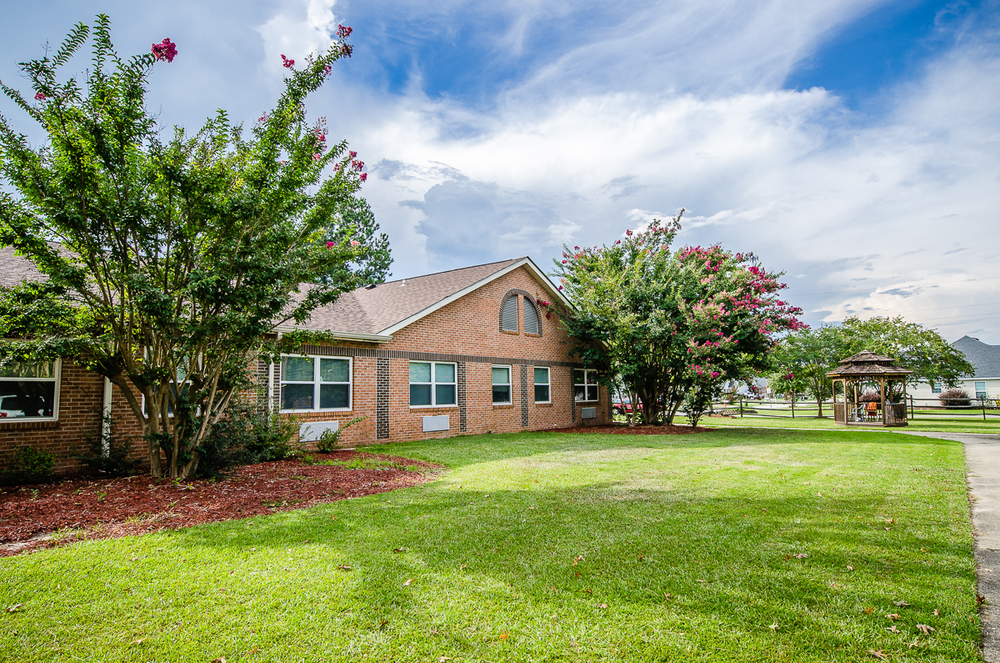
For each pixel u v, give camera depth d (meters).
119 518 5.98
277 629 3.31
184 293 7.33
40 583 4.02
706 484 7.99
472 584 4.03
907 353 30.09
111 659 2.96
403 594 3.84
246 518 6.06
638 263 19.66
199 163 7.86
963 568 4.27
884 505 6.47
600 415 23.36
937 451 11.80
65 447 9.34
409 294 18.81
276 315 8.33
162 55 7.19
